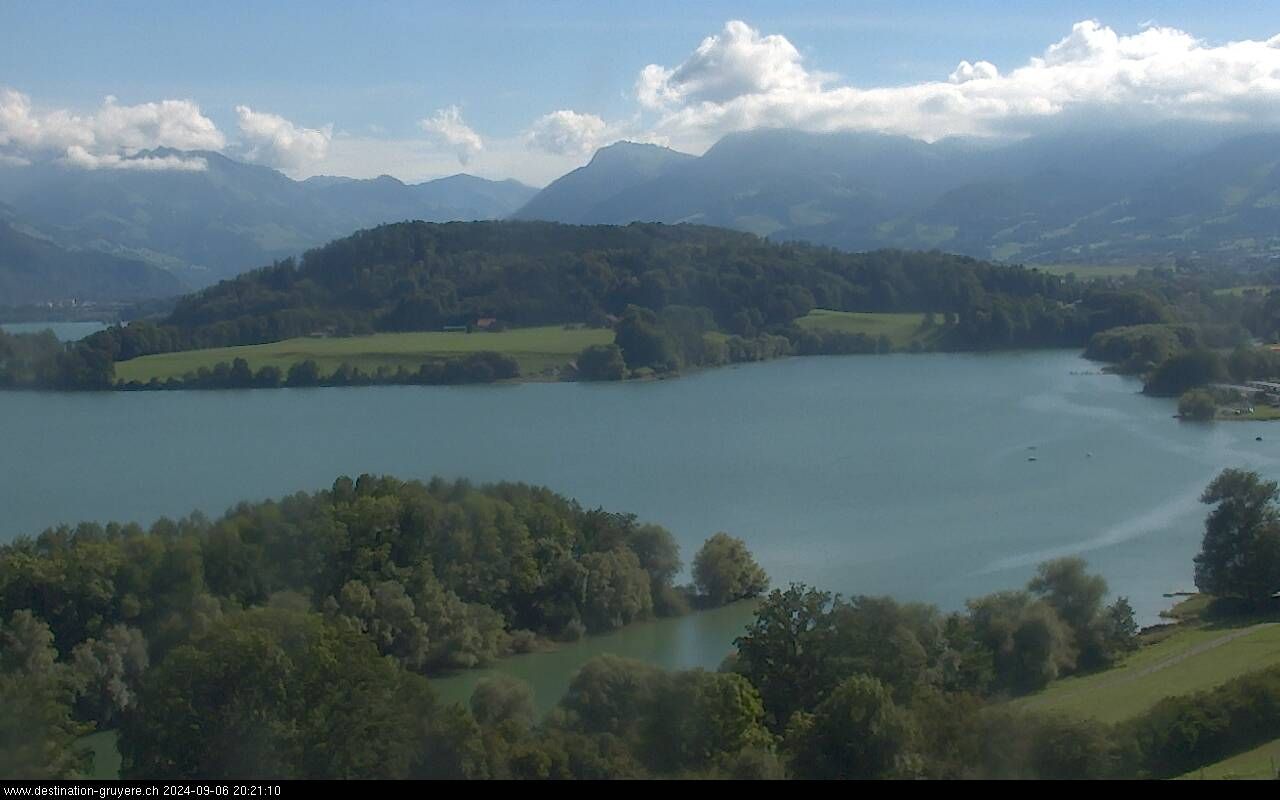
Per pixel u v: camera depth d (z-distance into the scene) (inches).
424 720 1731.1
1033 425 6269.7
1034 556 3737.7
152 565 2795.3
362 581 2957.7
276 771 1674.5
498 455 5610.2
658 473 5147.6
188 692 1785.2
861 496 4658.0
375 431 6373.0
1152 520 4183.1
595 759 1715.1
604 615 3186.5
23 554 2797.7
